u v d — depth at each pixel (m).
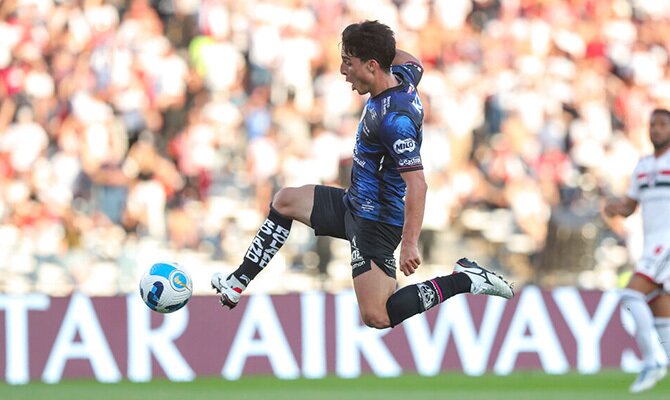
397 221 18.95
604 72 48.28
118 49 43.03
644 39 49.94
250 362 32.88
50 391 28.50
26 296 31.75
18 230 38.88
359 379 32.06
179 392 28.28
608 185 45.31
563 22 48.47
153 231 40.03
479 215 42.94
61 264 38.12
